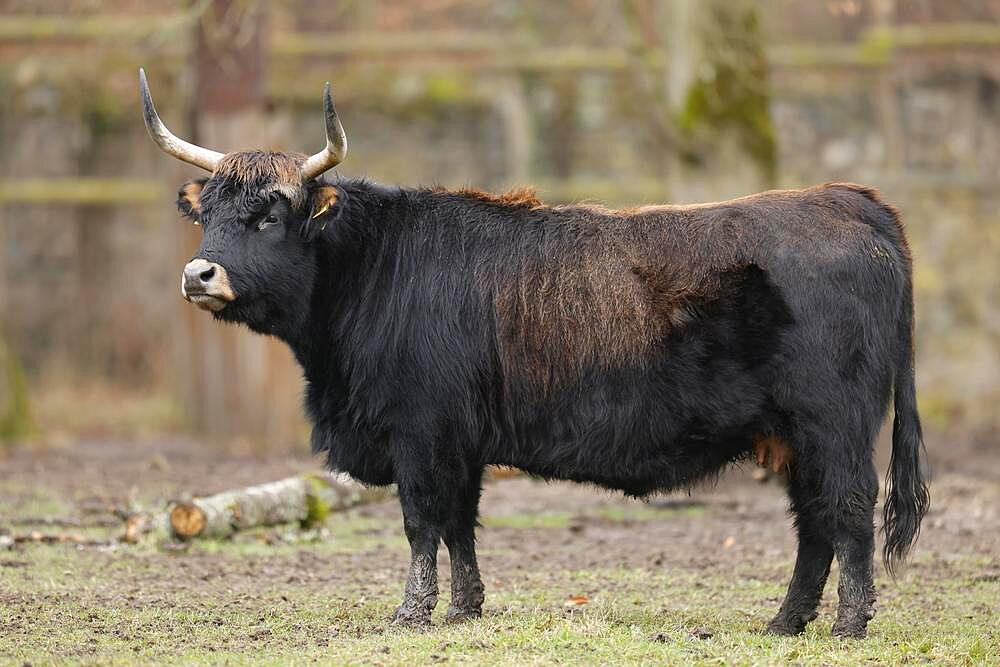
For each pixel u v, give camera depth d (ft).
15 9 191.21
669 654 60.34
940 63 190.19
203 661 59.41
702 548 91.56
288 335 69.10
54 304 188.75
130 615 68.95
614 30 189.88
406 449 66.33
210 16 147.13
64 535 89.92
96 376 188.03
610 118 191.83
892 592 76.79
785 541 94.02
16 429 153.69
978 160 189.88
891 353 64.54
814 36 221.66
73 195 188.55
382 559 86.17
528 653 60.39
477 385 66.13
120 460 132.98
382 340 66.54
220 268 65.92
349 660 59.00
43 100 189.88
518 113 191.72
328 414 68.54
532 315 65.57
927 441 157.07
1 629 65.46
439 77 191.93
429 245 67.62
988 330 185.37
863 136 190.49
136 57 190.29
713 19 138.51
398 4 209.15
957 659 60.29
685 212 66.28
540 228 67.26
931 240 187.11
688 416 64.23
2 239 187.42
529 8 199.41
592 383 64.80
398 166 191.21
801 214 64.85
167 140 69.56
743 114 138.92
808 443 63.31
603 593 76.33
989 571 82.58
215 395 154.40
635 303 64.59
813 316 63.16
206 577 79.15
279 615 69.67
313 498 93.91
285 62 191.42
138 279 189.26
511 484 120.88
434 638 63.05
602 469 65.62
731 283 63.77
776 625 66.54
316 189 66.69
